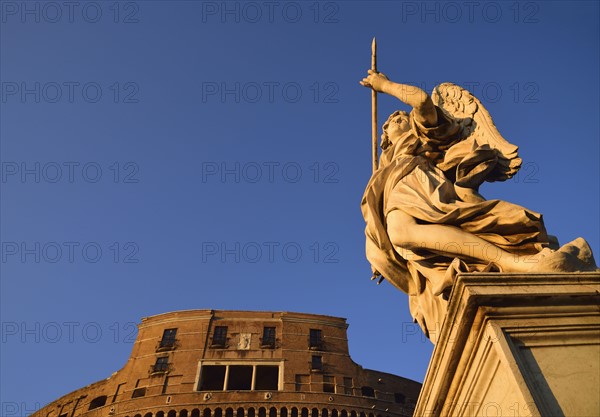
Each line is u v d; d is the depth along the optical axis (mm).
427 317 4016
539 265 2998
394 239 4004
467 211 3713
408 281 4367
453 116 4914
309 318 49625
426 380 3260
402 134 5047
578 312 2777
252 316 49156
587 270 2965
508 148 4418
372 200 4496
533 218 3537
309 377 44688
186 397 41688
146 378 44281
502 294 2719
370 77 4809
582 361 2602
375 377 46938
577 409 2404
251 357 45500
